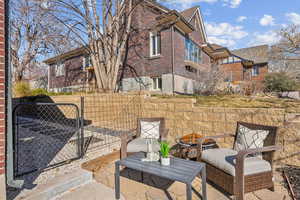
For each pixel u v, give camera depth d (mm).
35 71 18328
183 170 2254
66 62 16625
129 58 11617
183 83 11391
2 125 2156
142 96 6293
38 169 3164
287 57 13227
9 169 2275
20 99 10961
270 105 4391
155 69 10812
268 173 2512
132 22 11328
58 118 9172
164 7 9922
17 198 2361
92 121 7547
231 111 4180
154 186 2910
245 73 20078
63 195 2678
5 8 2301
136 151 3459
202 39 15656
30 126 7504
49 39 10586
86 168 3355
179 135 5176
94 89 9906
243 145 3055
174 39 10438
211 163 2766
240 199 2281
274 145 2633
